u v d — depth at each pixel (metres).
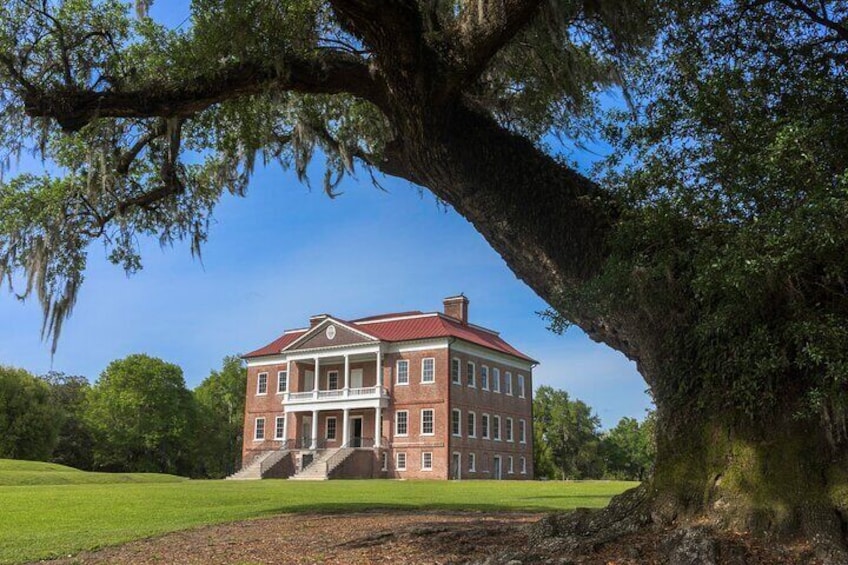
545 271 7.40
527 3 7.06
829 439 5.28
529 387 53.97
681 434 6.18
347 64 8.59
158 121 10.70
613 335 7.00
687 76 5.91
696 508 5.84
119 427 59.84
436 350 45.25
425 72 7.41
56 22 8.59
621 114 6.19
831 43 6.28
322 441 48.59
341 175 11.88
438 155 7.84
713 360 6.01
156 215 12.25
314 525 10.27
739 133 5.18
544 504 14.69
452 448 43.91
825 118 4.76
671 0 6.89
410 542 7.39
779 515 5.36
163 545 8.82
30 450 53.28
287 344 51.84
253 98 10.38
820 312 4.91
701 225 5.60
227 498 16.80
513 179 7.56
